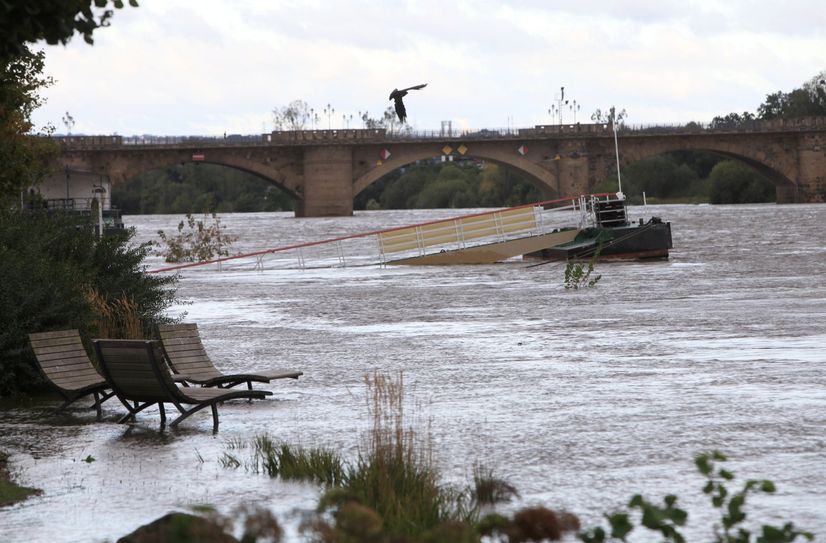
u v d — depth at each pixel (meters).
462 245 128.38
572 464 27.86
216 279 116.25
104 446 31.70
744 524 22.48
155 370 33.88
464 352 50.38
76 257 57.06
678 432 31.31
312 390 40.66
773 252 131.50
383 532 21.19
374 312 72.94
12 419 36.47
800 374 40.88
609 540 21.31
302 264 133.38
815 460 27.64
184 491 26.20
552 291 85.69
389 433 27.14
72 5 21.11
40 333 39.09
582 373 42.88
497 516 16.27
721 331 55.31
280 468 27.70
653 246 121.94
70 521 23.92
